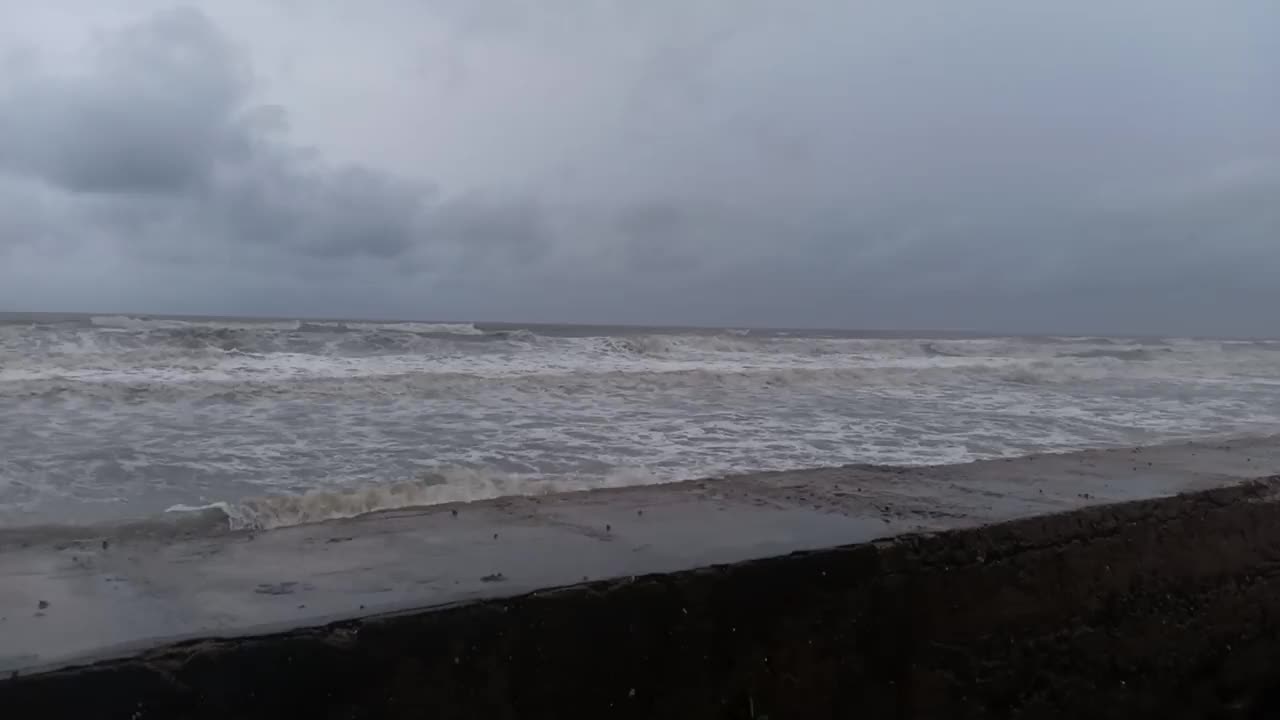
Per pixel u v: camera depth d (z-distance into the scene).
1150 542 3.26
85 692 1.50
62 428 7.50
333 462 6.34
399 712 1.79
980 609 2.77
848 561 2.49
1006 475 4.08
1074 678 2.97
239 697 1.64
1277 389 14.09
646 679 2.12
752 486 3.69
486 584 2.12
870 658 2.52
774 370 13.71
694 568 2.26
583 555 2.46
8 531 3.08
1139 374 17.45
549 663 1.98
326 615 1.85
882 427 8.61
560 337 19.45
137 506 4.95
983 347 26.98
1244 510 3.61
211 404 9.11
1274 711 3.55
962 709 2.71
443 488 4.73
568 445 7.21
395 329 19.33
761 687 2.30
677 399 10.81
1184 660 3.28
